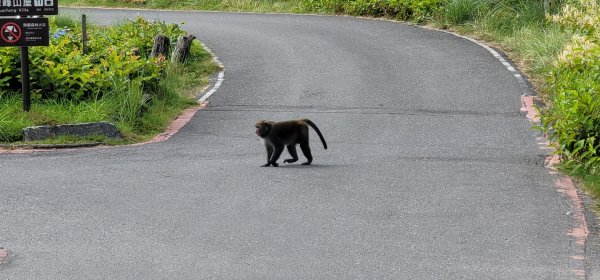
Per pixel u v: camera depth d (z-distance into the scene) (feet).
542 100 71.61
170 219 36.09
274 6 142.20
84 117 59.00
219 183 43.01
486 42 98.89
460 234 34.06
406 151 53.88
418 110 68.49
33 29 58.03
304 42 101.45
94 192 40.78
